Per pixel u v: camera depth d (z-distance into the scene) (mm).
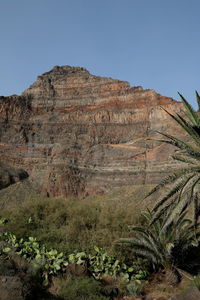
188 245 14242
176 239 14359
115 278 13453
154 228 15484
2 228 16625
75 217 17438
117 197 66188
